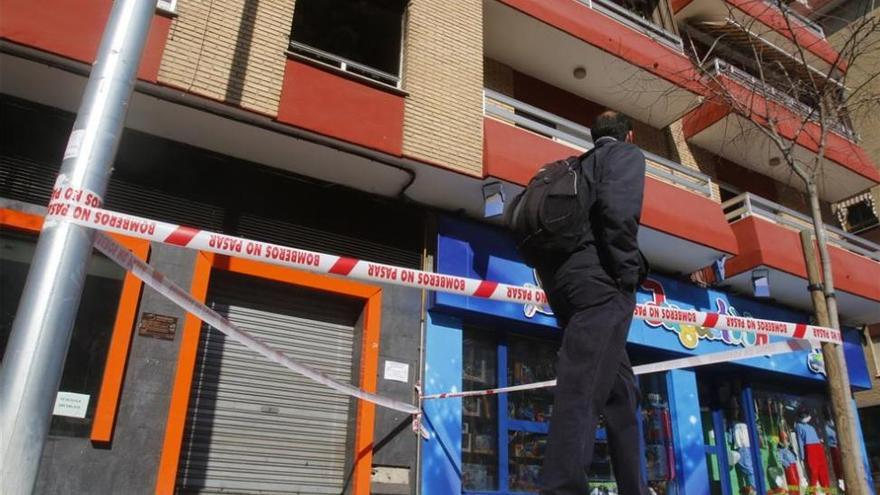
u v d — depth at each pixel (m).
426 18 8.49
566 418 2.16
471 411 8.18
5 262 6.01
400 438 7.21
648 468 9.62
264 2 7.15
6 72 6.09
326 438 7.17
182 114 6.66
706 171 12.65
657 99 10.92
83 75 6.09
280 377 7.12
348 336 7.72
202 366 6.71
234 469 6.57
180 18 6.55
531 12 9.62
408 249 8.25
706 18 13.16
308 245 7.57
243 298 7.18
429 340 7.84
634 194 2.38
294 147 7.23
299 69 7.09
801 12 15.85
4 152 6.21
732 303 11.31
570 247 2.43
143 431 5.89
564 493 2.03
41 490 5.40
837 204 15.92
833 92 8.55
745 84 10.29
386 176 7.82
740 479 10.90
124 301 6.12
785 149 7.62
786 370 11.48
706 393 11.29
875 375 15.24
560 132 9.40
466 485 7.79
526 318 8.54
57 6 5.96
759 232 10.67
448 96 8.12
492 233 8.78
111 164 2.61
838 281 11.23
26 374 2.15
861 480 5.64
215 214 7.11
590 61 10.66
